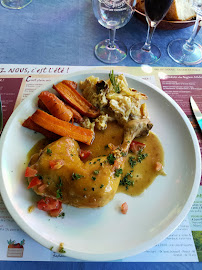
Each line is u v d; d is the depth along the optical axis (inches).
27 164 12.3
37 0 19.3
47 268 10.3
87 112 13.9
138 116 14.0
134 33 18.0
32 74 15.6
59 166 11.1
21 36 17.3
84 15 18.8
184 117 13.7
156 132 13.8
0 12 18.4
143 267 10.3
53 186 11.0
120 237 10.6
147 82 14.8
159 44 17.5
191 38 17.0
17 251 10.4
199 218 11.5
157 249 10.6
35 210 11.0
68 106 13.9
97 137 13.8
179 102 15.0
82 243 10.4
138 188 12.1
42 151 12.0
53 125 12.9
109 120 14.2
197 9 14.7
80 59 16.5
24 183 11.6
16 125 12.9
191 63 16.6
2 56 16.3
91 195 10.7
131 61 16.6
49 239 10.2
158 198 11.8
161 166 12.7
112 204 11.6
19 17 18.3
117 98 13.7
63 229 10.7
